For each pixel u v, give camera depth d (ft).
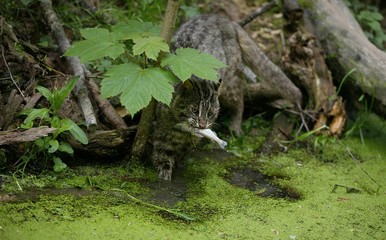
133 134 10.15
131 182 9.86
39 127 9.47
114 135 10.00
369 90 11.30
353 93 11.58
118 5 12.16
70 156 10.00
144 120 9.92
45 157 9.78
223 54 11.07
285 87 11.50
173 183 10.00
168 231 9.06
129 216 9.21
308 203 9.84
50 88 10.27
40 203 9.22
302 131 11.48
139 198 9.59
